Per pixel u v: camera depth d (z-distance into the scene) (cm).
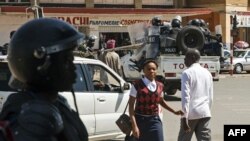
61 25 204
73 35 205
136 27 1950
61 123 194
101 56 1519
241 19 4206
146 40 1861
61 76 205
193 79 688
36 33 199
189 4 4366
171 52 1775
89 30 3484
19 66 200
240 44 3859
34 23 202
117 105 917
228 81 2778
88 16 3472
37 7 1842
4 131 184
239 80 2855
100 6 4006
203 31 1856
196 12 3709
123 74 1877
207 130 701
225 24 4191
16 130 184
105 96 899
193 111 686
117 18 3544
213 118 1343
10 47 202
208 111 698
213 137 1060
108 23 3534
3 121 188
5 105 199
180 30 1762
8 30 3372
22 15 3381
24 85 209
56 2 3847
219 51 1889
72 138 202
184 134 695
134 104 657
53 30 201
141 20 3591
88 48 1540
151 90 652
